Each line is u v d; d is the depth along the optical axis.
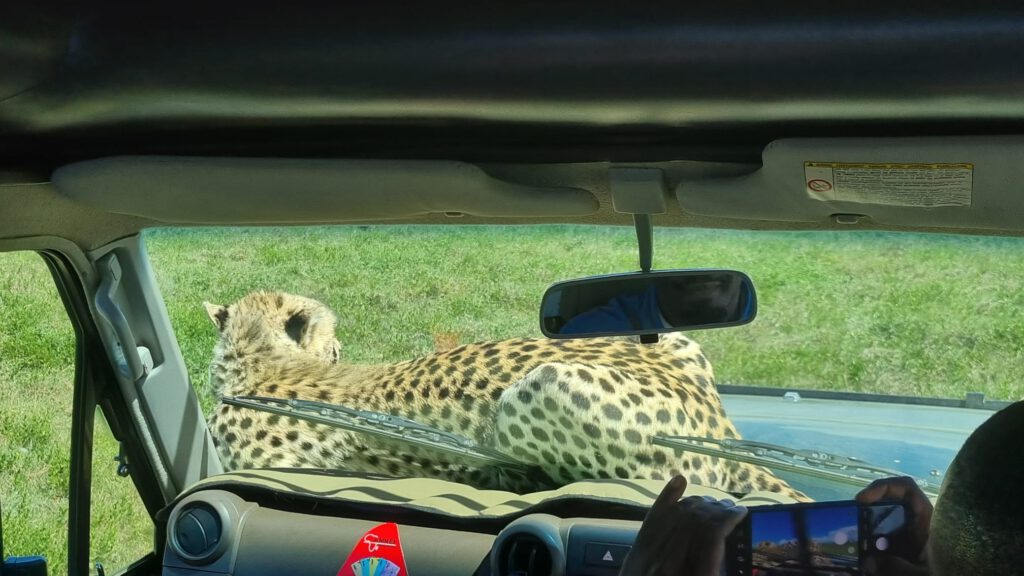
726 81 1.74
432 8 1.74
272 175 2.00
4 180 2.06
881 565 1.62
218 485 2.30
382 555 2.18
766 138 1.85
